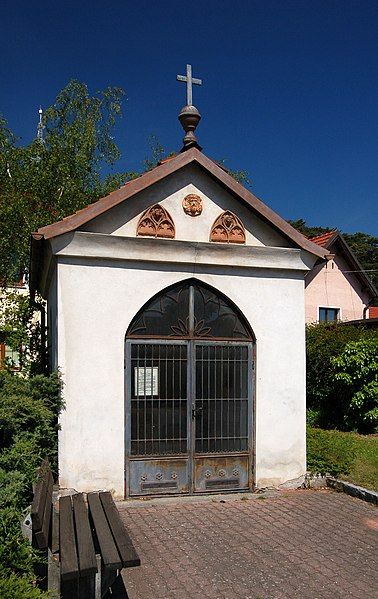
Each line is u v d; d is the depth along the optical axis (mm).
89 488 7273
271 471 8133
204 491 7801
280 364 8305
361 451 9875
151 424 7652
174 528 6410
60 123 20594
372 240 60344
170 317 7891
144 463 7570
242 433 8062
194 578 5094
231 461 7957
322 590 4895
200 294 8078
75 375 7352
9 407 6461
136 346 7691
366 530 6457
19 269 17906
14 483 4973
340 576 5195
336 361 13891
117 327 7566
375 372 13508
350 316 26594
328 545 5961
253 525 6566
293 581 5066
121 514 6863
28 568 4301
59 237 7324
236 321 8219
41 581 4254
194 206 8000
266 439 8148
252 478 8039
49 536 4359
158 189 7883
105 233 7590
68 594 4105
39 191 18328
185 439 7777
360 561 5551
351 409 13891
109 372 7488
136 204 7770
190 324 7953
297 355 8414
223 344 8070
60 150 19266
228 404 8031
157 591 4828
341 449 8930
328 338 15039
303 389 8406
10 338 14672
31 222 17312
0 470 5227
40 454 6617
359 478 8336
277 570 5301
